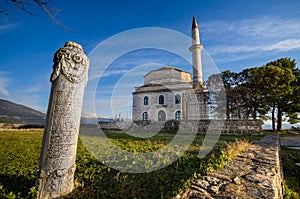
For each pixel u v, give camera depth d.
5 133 16.64
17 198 3.16
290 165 8.64
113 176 4.15
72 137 3.26
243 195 2.55
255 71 23.67
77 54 3.34
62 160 3.12
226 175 3.41
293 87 23.06
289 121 26.73
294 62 26.08
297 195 5.56
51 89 3.21
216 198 2.50
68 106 3.20
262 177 3.26
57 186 3.07
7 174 4.29
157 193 3.36
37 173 3.04
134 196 3.33
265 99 23.47
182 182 3.36
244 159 4.60
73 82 3.25
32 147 8.25
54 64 3.23
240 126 14.81
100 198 3.30
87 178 4.00
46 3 3.42
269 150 5.80
